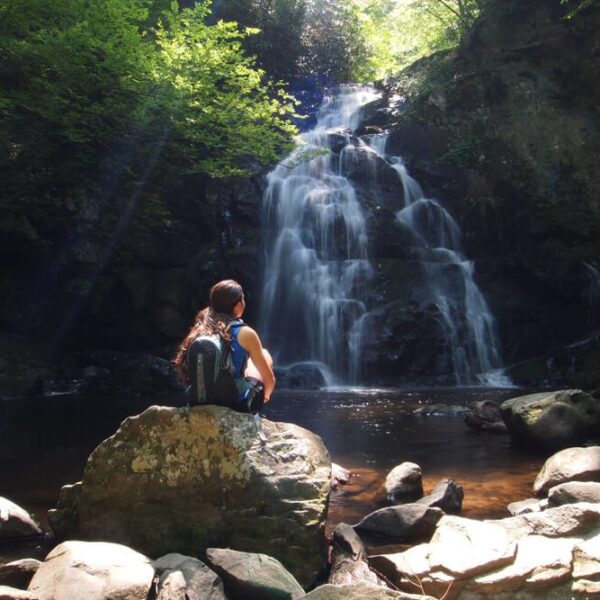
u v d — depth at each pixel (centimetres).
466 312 1359
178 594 316
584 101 1545
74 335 1457
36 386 1206
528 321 1379
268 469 396
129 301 1453
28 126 1336
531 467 607
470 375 1311
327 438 740
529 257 1448
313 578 375
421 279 1391
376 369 1273
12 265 1395
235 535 388
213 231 1503
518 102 1602
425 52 2355
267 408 961
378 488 546
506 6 1727
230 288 427
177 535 393
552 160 1497
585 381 1114
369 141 1772
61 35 1256
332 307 1353
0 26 1263
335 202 1493
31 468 619
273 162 1571
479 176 1580
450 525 390
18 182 1304
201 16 1452
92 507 408
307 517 384
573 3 1611
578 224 1410
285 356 1377
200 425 404
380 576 367
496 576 337
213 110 1412
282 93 1514
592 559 348
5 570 350
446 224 1588
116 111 1353
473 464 620
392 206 1575
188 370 414
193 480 398
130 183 1451
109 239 1438
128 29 1377
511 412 711
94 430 816
